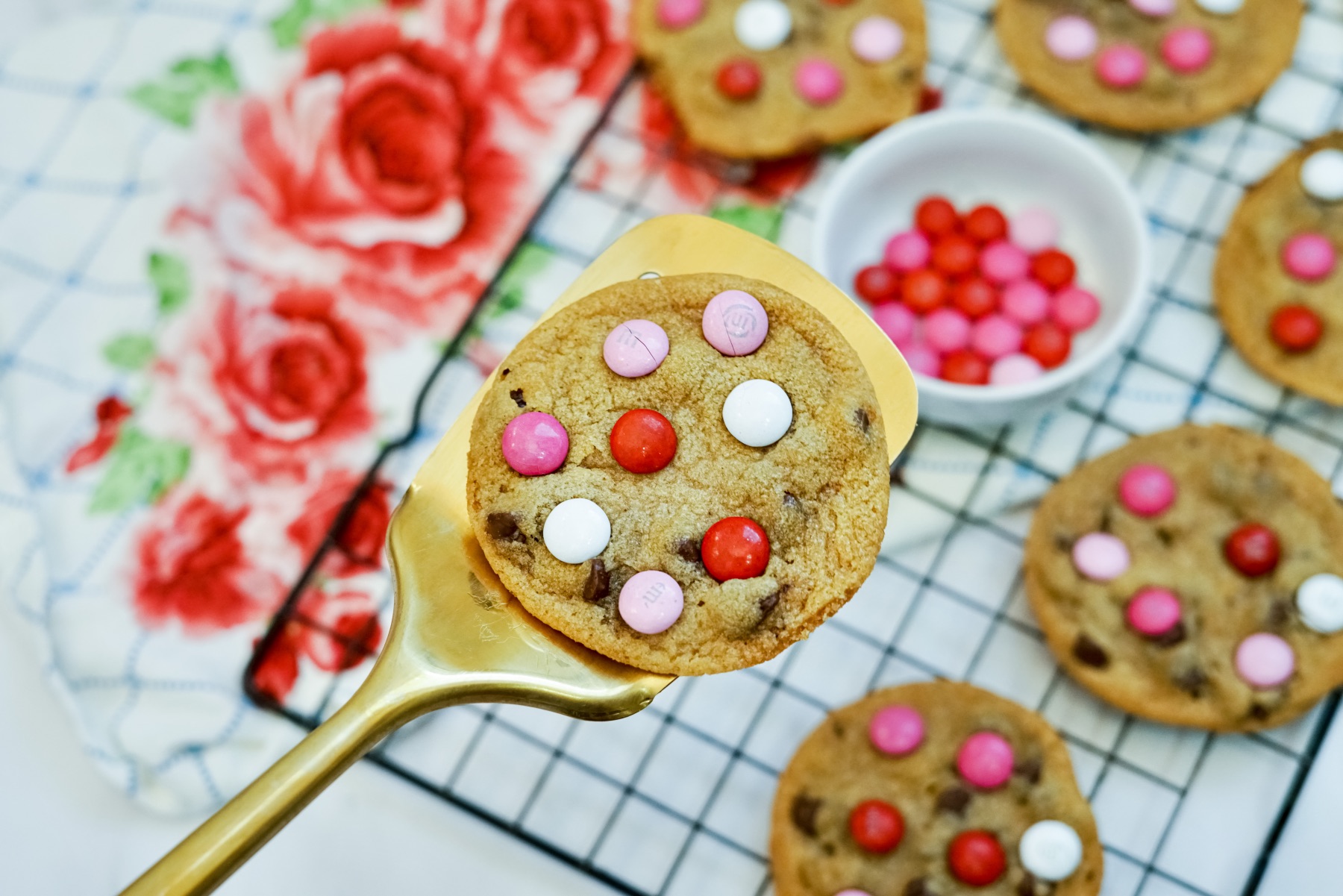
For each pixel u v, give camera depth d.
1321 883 0.56
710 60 0.63
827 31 0.63
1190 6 0.62
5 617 0.60
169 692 0.59
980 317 0.61
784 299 0.48
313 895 0.58
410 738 0.59
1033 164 0.61
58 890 0.58
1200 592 0.57
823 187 0.64
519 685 0.45
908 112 0.62
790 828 0.56
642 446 0.46
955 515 0.60
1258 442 0.58
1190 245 0.62
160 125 0.64
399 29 0.65
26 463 0.61
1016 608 0.59
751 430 0.46
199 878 0.42
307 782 0.43
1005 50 0.63
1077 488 0.58
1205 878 0.57
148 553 0.61
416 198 0.64
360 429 0.62
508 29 0.65
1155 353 0.61
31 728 0.59
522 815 0.58
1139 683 0.57
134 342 0.63
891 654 0.59
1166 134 0.64
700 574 0.46
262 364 0.62
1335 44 0.64
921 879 0.55
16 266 0.63
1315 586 0.56
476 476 0.47
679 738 0.59
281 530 0.61
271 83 0.65
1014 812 0.56
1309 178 0.60
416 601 0.46
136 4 0.66
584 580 0.46
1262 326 0.60
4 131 0.64
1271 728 0.57
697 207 0.64
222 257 0.63
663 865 0.58
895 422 0.47
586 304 0.48
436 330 0.63
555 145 0.64
